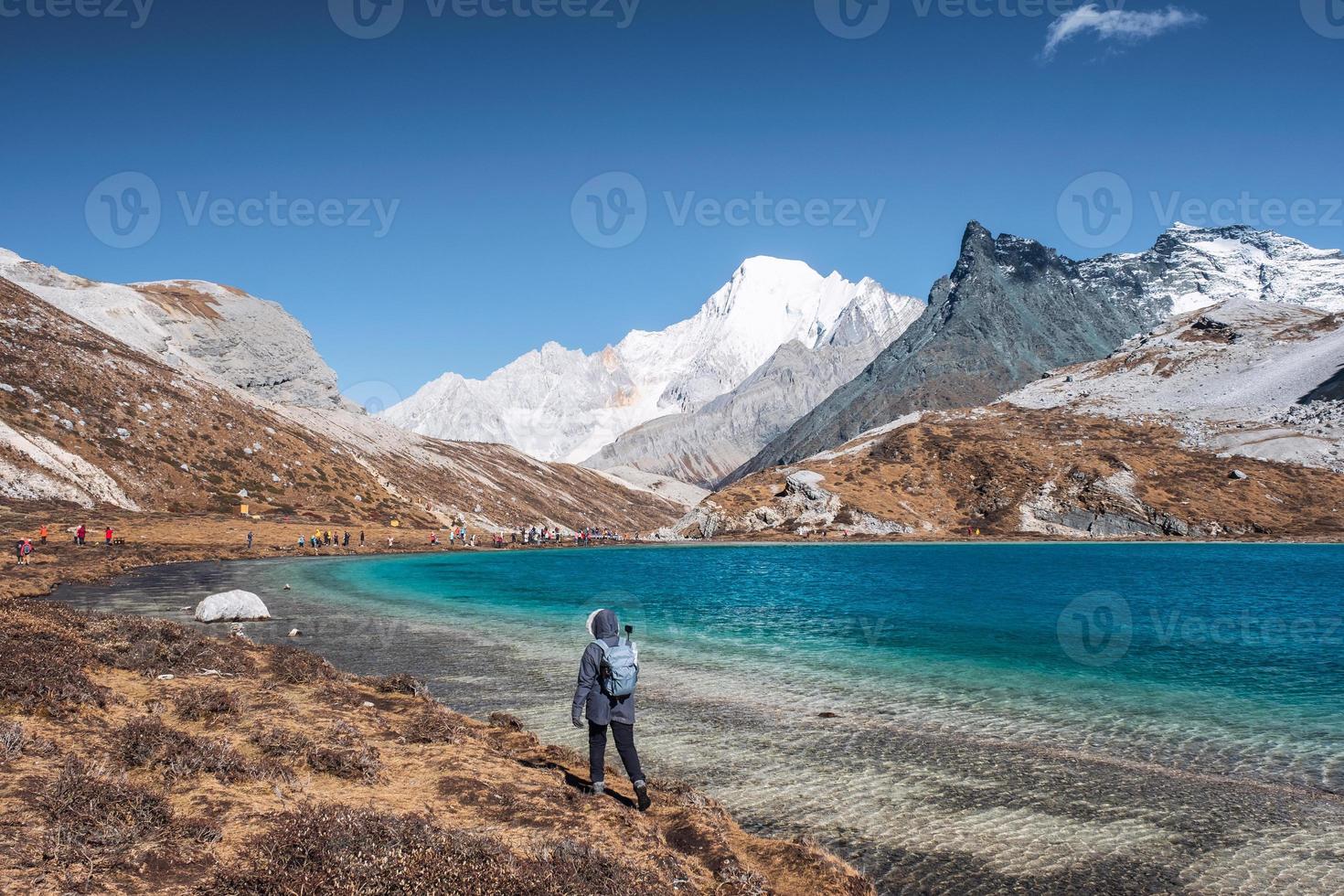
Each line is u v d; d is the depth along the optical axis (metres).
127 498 90.69
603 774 10.02
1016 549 117.88
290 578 51.31
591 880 7.03
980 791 11.43
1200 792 11.45
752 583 54.78
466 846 7.06
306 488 117.31
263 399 154.50
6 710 10.24
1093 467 149.75
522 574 62.56
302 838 6.76
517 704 16.72
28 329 109.56
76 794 7.13
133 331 145.62
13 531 64.44
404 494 138.12
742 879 7.76
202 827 7.23
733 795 11.23
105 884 5.96
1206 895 8.24
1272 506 135.88
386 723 12.95
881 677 20.08
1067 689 18.48
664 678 19.89
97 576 43.72
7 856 6.08
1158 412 183.38
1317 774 12.26
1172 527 133.00
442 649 23.97
